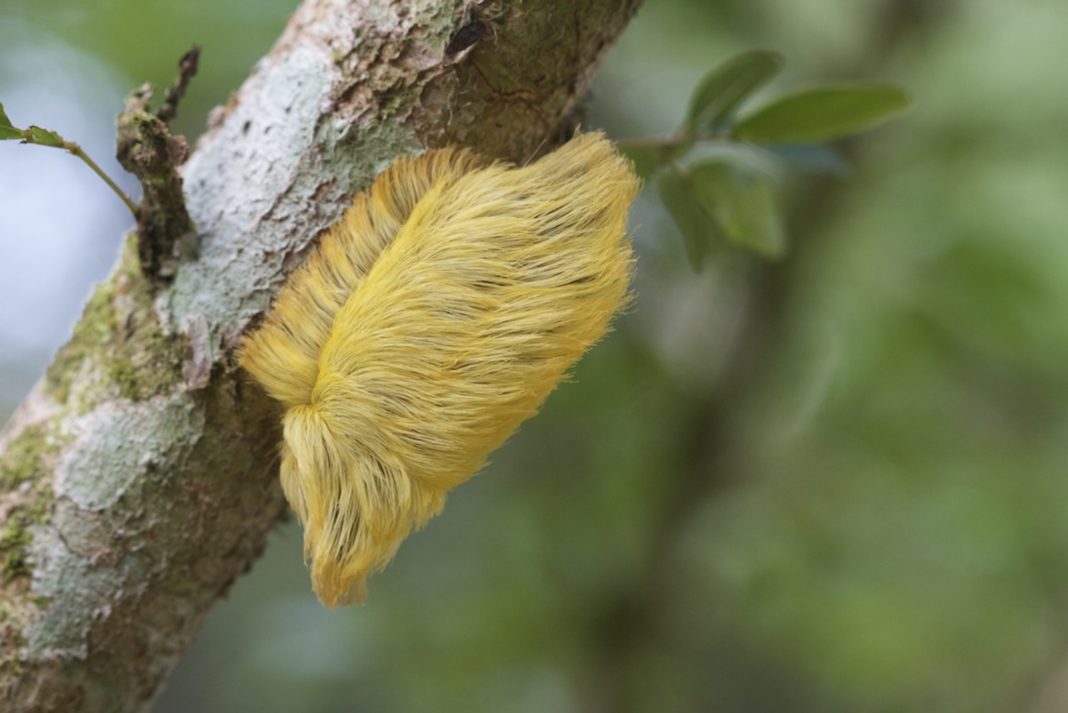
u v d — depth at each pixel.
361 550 0.46
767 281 0.71
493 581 0.75
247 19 0.70
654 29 0.76
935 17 0.76
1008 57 0.78
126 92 0.75
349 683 0.78
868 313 0.72
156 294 0.48
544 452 0.74
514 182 0.46
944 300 0.70
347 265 0.46
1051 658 0.86
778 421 0.75
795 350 0.74
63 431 0.48
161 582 0.48
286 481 0.47
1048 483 0.78
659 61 0.80
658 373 0.70
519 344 0.46
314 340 0.46
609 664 0.74
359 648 0.77
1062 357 0.73
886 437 0.74
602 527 0.75
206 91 0.72
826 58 0.76
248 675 0.84
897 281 0.72
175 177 0.47
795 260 0.70
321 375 0.46
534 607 0.74
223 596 0.49
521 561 0.75
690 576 0.77
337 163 0.47
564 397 0.70
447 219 0.46
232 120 0.48
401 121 0.47
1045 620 0.85
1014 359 0.73
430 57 0.46
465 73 0.46
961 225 0.71
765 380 0.73
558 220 0.46
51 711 0.48
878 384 0.73
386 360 0.46
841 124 0.52
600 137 0.46
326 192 0.47
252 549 0.49
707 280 0.73
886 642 0.79
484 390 0.46
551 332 0.46
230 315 0.47
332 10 0.47
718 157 0.53
